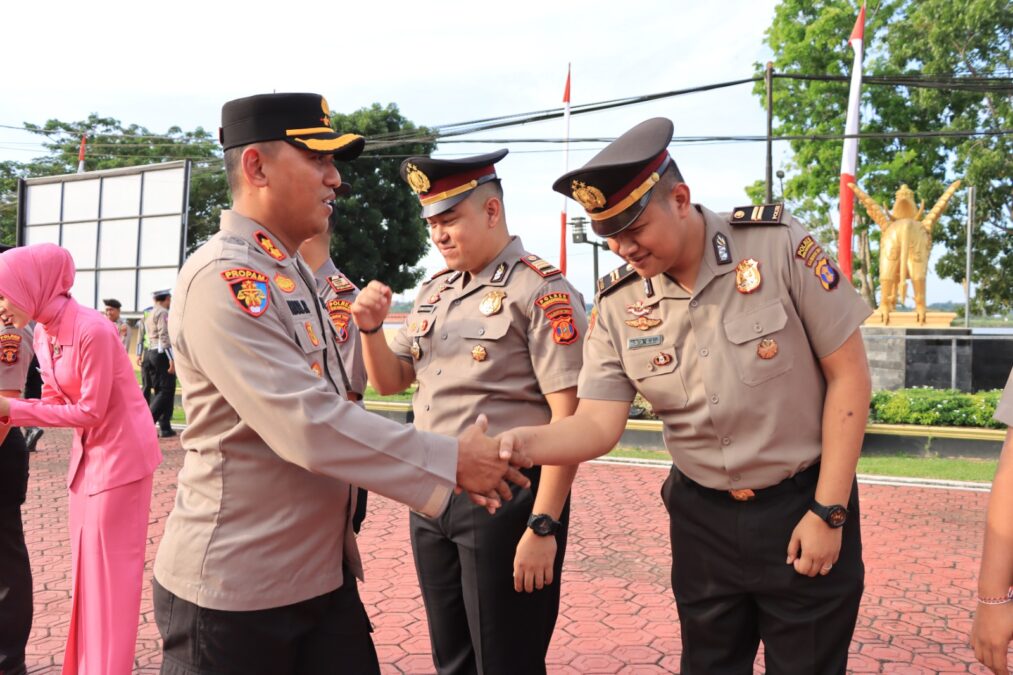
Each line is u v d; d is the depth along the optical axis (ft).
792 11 71.92
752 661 7.25
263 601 5.96
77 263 51.65
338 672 6.56
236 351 5.68
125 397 9.11
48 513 20.94
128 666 8.97
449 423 8.53
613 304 7.30
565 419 7.19
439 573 8.71
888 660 11.78
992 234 73.05
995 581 5.69
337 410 5.73
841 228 49.29
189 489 6.24
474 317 8.57
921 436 29.35
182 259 46.80
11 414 8.55
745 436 6.60
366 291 8.70
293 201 6.36
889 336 41.45
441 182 8.38
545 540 7.76
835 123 70.38
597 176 6.10
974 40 65.77
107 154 97.19
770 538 6.59
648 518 20.45
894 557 16.92
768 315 6.51
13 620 10.18
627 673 11.34
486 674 8.24
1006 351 40.81
